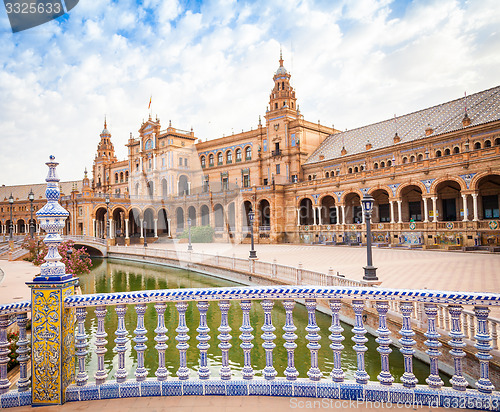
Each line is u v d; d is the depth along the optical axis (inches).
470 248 1125.7
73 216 2191.2
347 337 448.1
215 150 2610.7
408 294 157.6
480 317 154.3
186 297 168.2
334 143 2133.4
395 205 1621.6
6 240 1967.3
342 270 788.0
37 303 160.1
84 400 162.6
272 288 166.9
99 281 1007.0
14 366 300.8
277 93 2269.9
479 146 1306.6
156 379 170.6
